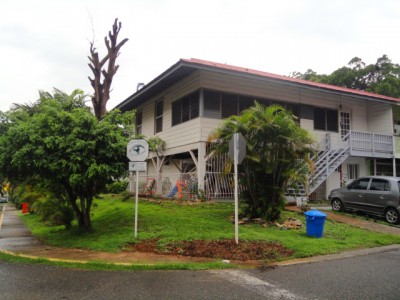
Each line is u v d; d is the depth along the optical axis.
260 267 6.70
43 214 15.21
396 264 6.94
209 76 15.11
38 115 9.84
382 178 12.28
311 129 18.06
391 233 10.24
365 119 20.48
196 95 15.31
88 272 6.42
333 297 4.97
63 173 9.27
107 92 15.88
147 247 8.25
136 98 18.69
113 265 6.81
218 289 5.35
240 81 15.93
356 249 8.36
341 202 13.46
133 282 5.75
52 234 11.98
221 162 14.55
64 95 11.39
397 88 29.39
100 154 9.55
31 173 9.89
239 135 8.53
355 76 32.00
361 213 13.07
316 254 7.71
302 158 10.84
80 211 11.42
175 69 13.81
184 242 8.30
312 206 15.08
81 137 9.40
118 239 8.91
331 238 9.25
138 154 9.12
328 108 18.89
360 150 17.78
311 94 18.28
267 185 10.95
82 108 10.68
